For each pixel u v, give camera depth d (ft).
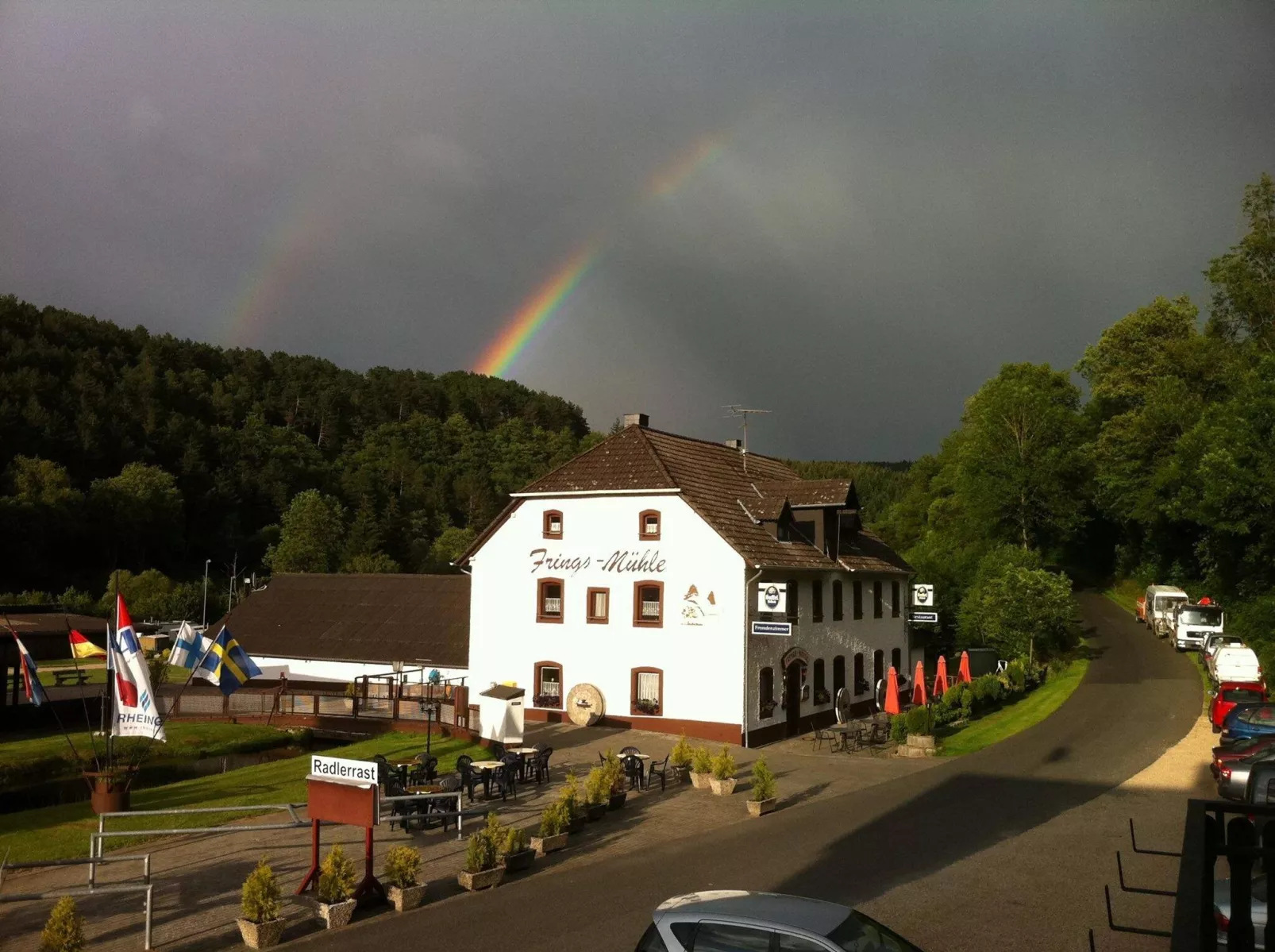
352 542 401.70
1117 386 274.16
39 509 363.76
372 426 644.69
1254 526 172.24
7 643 133.39
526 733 121.29
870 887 58.08
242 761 117.70
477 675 134.51
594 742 115.03
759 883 59.52
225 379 625.00
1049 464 255.29
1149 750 104.58
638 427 135.85
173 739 124.67
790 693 128.16
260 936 49.57
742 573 119.44
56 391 469.16
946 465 314.76
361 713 130.82
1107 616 228.84
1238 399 173.17
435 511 507.71
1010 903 54.75
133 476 412.36
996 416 261.65
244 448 501.15
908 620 171.32
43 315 565.94
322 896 53.78
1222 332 230.68
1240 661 136.05
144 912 55.93
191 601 320.29
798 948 32.68
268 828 57.57
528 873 63.26
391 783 79.25
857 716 146.72
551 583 131.44
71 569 386.32
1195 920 16.38
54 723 137.80
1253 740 80.69
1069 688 151.64
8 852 70.74
